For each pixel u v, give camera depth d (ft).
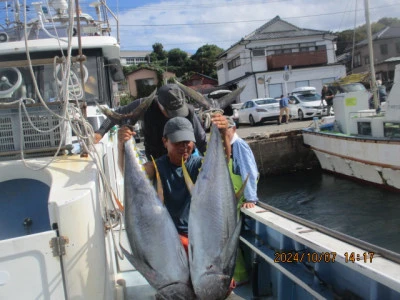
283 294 11.35
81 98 10.50
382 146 34.73
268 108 73.05
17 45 16.10
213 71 187.21
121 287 10.53
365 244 8.27
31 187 9.81
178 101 10.55
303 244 9.56
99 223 8.12
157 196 8.11
